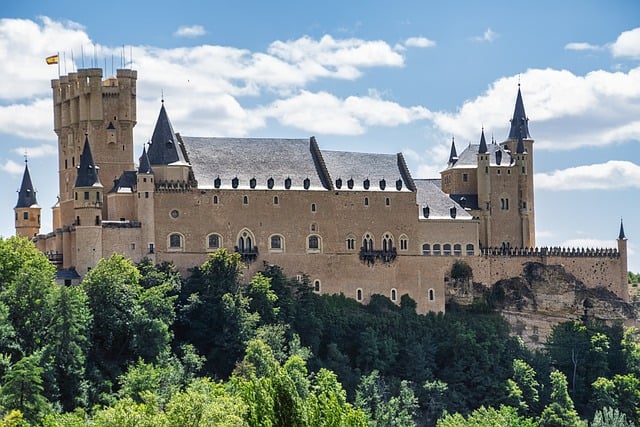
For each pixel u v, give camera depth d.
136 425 186.88
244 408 163.12
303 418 158.00
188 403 188.62
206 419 185.88
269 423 156.50
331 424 160.88
